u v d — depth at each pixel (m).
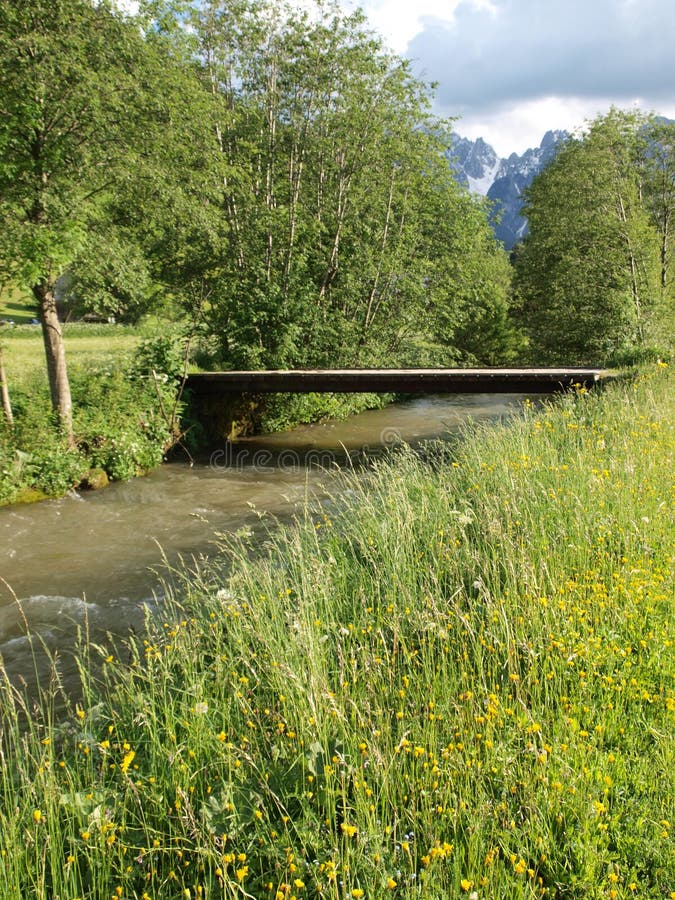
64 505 11.84
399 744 3.03
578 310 29.00
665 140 29.95
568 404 11.65
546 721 3.32
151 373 16.06
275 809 3.08
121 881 2.74
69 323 33.28
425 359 27.30
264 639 4.09
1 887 2.64
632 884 2.48
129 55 12.02
